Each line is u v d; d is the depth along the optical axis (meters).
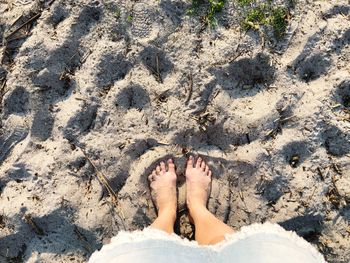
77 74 2.13
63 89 2.14
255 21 2.15
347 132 2.06
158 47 2.13
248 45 2.13
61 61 2.13
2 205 2.06
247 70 2.14
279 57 2.13
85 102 2.09
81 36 2.15
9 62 2.16
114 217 2.06
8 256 2.07
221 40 2.14
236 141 2.10
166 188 2.07
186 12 2.15
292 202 2.04
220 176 2.11
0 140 2.12
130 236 1.73
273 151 2.06
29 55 2.13
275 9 2.16
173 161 2.11
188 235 2.12
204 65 2.12
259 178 2.06
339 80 2.10
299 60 2.12
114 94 2.10
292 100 2.09
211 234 1.93
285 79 2.11
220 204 2.09
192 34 2.14
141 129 2.09
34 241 2.06
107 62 2.12
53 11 2.16
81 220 2.04
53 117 2.11
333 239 2.02
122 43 2.14
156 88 2.11
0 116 2.13
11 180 2.09
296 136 2.06
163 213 2.03
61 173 2.07
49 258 2.04
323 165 2.05
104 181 2.07
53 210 2.04
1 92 2.13
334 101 2.09
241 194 2.08
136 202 2.07
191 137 2.10
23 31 2.17
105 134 2.09
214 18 2.15
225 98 2.11
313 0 2.17
